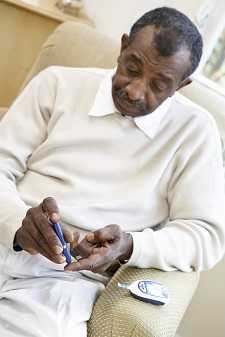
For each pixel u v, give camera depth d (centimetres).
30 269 103
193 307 169
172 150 113
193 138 115
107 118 111
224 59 164
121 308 93
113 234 95
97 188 111
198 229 109
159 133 113
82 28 151
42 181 112
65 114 113
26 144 114
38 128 115
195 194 112
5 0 172
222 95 154
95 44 146
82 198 110
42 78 117
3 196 103
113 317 93
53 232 89
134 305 95
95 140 111
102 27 198
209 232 110
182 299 102
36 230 91
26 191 112
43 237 90
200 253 108
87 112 112
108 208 111
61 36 150
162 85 100
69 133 112
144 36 97
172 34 96
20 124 114
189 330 171
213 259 111
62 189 110
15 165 113
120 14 190
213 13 156
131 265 106
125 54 101
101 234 94
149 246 104
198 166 113
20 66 192
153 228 118
